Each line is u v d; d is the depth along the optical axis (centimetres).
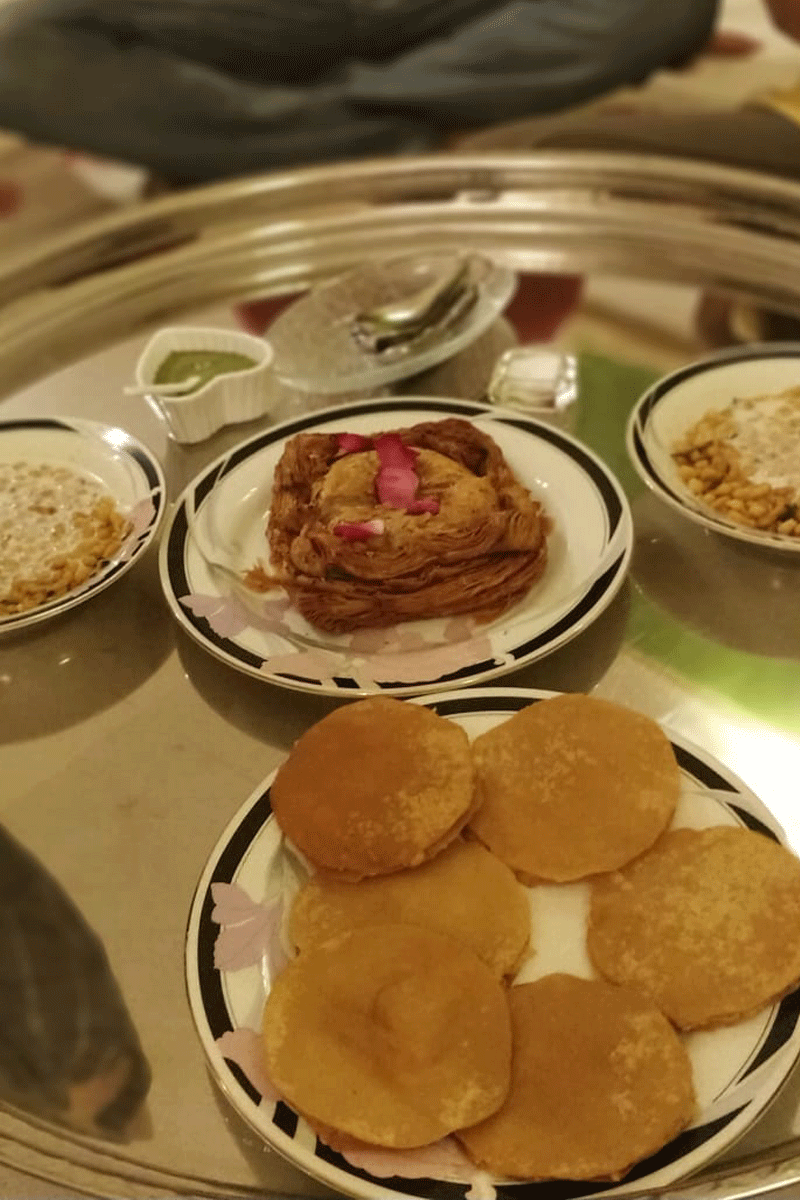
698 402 84
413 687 68
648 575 77
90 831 67
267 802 63
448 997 53
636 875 58
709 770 62
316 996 54
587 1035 53
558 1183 50
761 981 54
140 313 102
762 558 77
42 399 94
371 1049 52
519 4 184
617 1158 50
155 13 183
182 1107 57
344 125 179
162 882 64
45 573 77
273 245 109
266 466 83
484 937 56
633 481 83
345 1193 51
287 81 187
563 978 55
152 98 182
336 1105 51
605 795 61
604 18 175
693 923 56
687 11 174
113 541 79
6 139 186
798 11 176
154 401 88
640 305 98
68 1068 58
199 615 74
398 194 113
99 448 86
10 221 175
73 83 183
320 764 62
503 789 62
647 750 62
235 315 101
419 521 73
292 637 73
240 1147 56
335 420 86
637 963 55
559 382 90
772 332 94
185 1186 54
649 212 108
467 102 176
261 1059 54
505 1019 53
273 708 72
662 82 171
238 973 57
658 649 72
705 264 102
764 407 83
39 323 102
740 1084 52
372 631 73
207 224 112
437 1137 50
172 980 61
